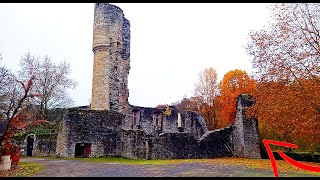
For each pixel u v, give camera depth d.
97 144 27.97
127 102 36.25
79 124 27.78
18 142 29.88
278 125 20.05
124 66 36.53
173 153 26.19
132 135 27.05
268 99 21.06
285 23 20.36
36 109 39.09
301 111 18.17
